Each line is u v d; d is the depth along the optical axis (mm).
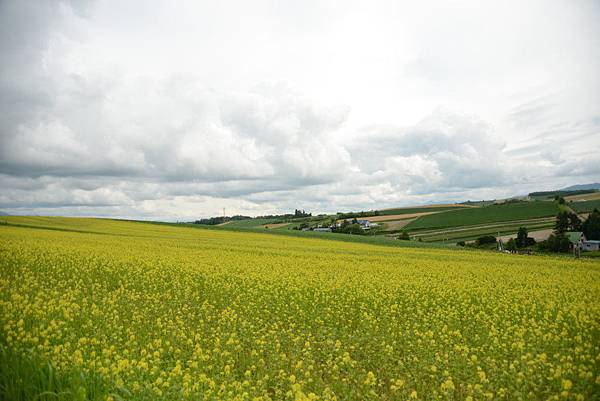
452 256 37312
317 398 7586
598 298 17016
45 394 6156
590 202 111312
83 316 11914
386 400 7957
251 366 9172
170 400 7035
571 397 7836
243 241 46562
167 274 20828
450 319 13258
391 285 18906
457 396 8281
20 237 35156
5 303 11633
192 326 12273
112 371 7629
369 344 10664
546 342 10688
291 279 19750
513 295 17688
